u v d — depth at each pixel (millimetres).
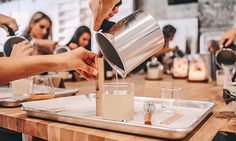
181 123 703
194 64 1973
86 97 1082
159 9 2682
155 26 798
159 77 2150
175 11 2596
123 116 725
